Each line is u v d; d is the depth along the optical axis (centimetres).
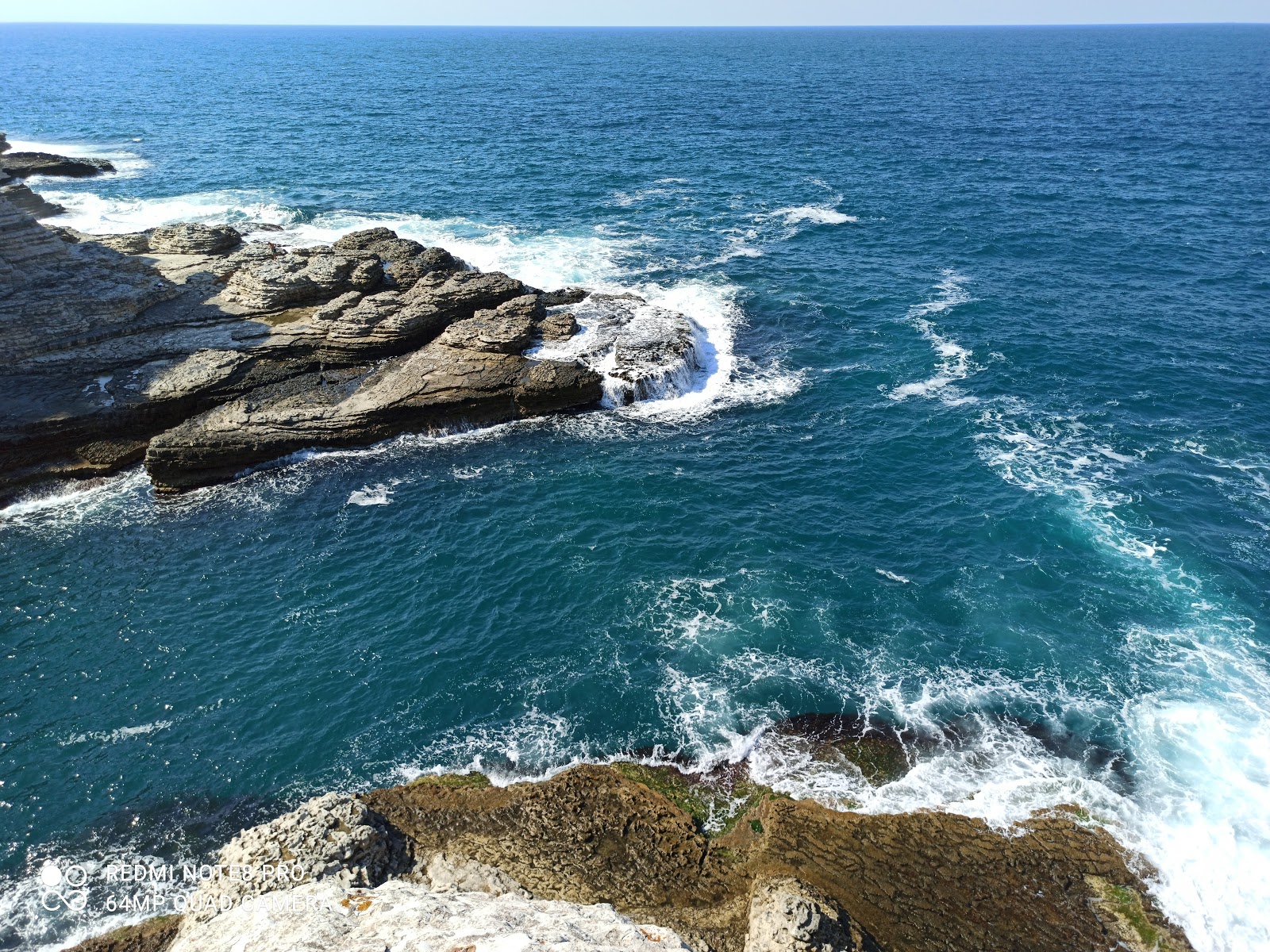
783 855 2061
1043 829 2150
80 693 2634
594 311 4903
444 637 2848
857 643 2788
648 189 7994
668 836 2111
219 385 4000
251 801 2289
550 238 6450
